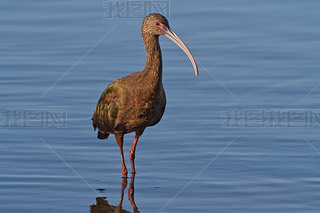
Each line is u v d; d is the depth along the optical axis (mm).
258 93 16250
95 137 13961
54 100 15859
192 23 22062
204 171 12062
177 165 12422
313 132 13906
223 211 10055
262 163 12383
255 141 13523
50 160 12562
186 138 13812
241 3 24531
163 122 14758
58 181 11477
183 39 20578
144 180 11656
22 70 17906
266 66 18203
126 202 10500
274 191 10961
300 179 11531
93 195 10820
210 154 12930
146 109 11594
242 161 12508
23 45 20062
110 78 17375
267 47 19797
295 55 19078
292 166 12188
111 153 13156
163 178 11742
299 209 10125
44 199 10570
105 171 12125
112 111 11742
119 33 21062
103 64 18438
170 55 19266
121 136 12031
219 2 24578
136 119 11703
